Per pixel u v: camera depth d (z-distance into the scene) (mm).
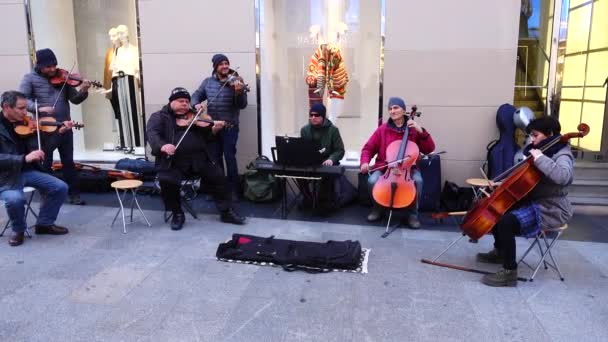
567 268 3375
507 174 3322
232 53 5082
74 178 4789
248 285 3096
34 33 5527
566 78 5242
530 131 3043
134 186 3980
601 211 4598
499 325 2646
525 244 3830
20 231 3719
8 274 3229
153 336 2543
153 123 4035
